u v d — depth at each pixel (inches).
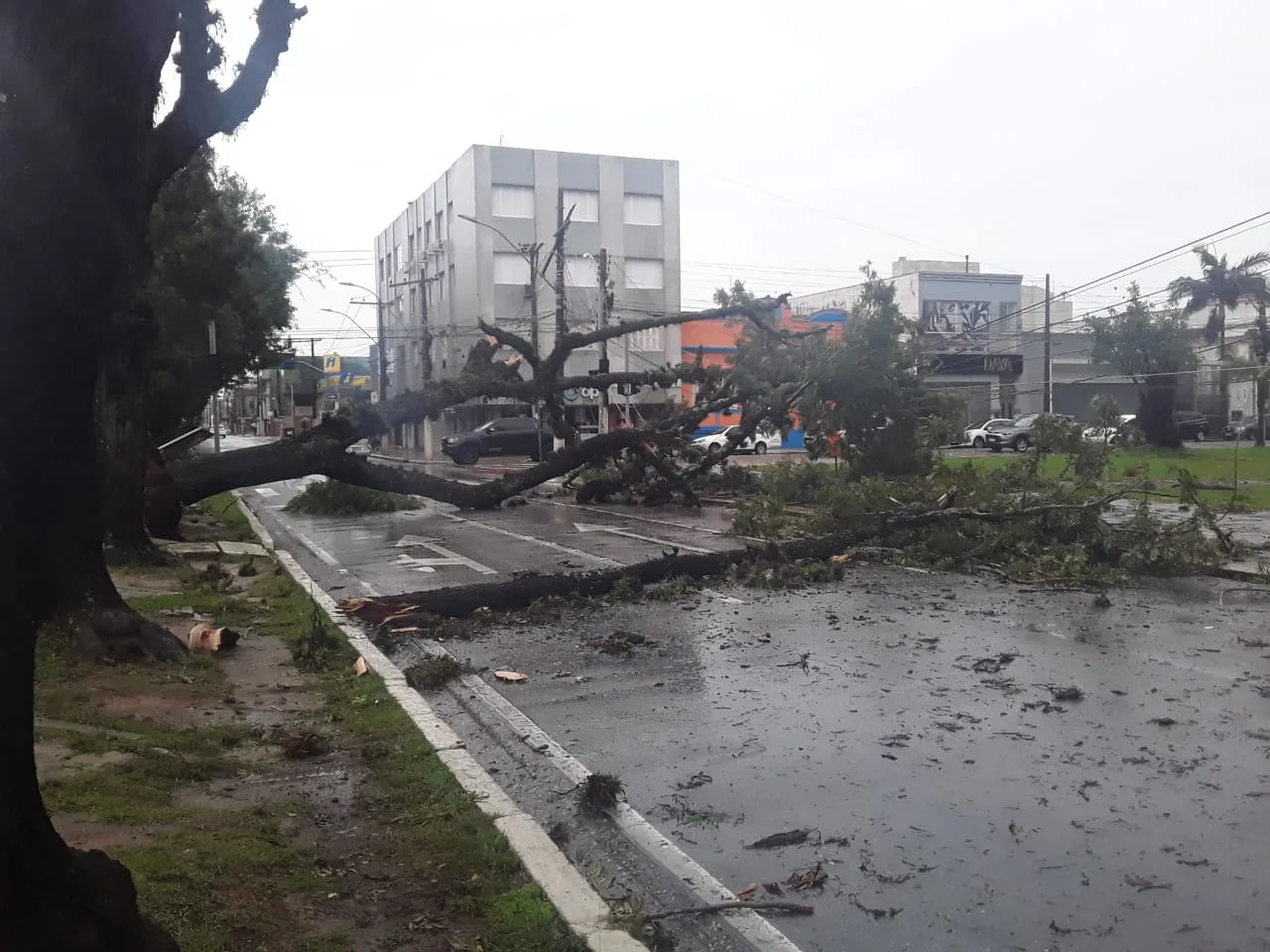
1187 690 270.5
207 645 316.5
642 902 159.0
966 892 160.6
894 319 692.7
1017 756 223.1
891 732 242.8
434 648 344.5
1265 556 488.4
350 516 869.2
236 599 410.3
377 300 2074.3
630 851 180.1
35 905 97.1
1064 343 2432.3
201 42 270.4
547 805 204.1
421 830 179.9
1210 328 1759.4
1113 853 173.3
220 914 142.2
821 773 216.8
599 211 1945.1
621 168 1956.2
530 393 501.0
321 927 143.8
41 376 96.5
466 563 555.8
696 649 337.1
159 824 173.5
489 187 1878.7
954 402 721.0
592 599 428.1
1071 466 607.5
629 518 792.3
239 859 161.3
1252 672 287.4
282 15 274.7
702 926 152.6
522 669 314.5
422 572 523.5
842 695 275.9
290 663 308.7
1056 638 337.7
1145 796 197.8
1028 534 501.4
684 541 618.5
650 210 1985.7
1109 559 479.8
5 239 94.5
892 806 196.9
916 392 711.7
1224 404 1843.0
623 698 279.6
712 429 1895.9
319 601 415.2
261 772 211.6
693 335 1999.3
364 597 423.2
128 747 213.0
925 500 560.1
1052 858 172.2
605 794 199.2
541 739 242.8
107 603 296.0
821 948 145.0
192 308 927.0
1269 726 239.0
